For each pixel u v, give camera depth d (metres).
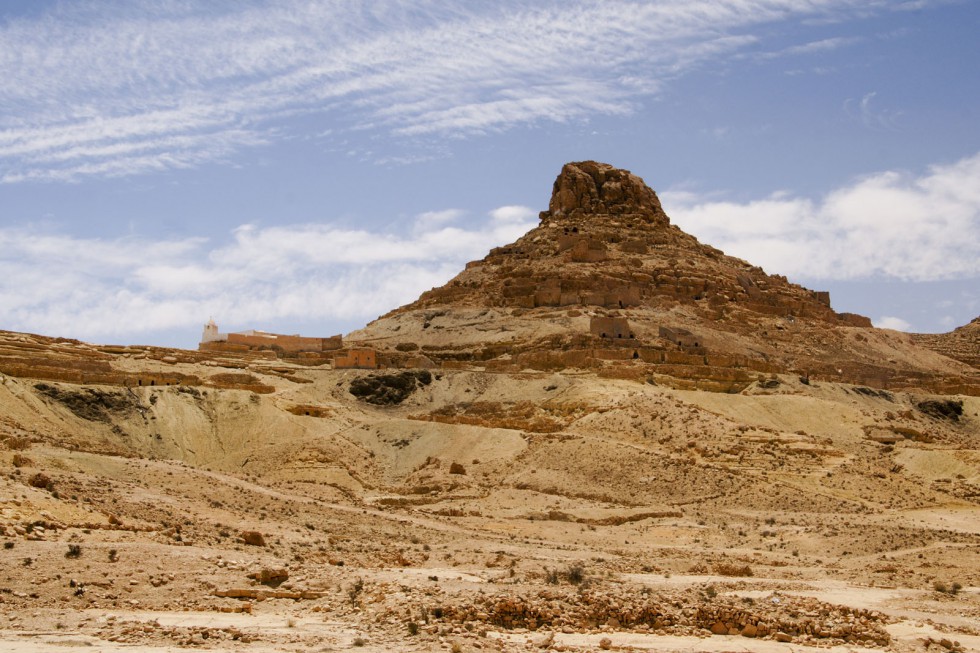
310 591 63.22
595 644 56.34
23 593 57.88
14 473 83.12
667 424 156.88
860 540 110.75
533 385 182.50
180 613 58.16
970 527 123.25
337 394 186.38
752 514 128.50
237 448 153.50
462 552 87.62
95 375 161.62
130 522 75.50
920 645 61.97
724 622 62.22
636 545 106.69
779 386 192.88
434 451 155.50
